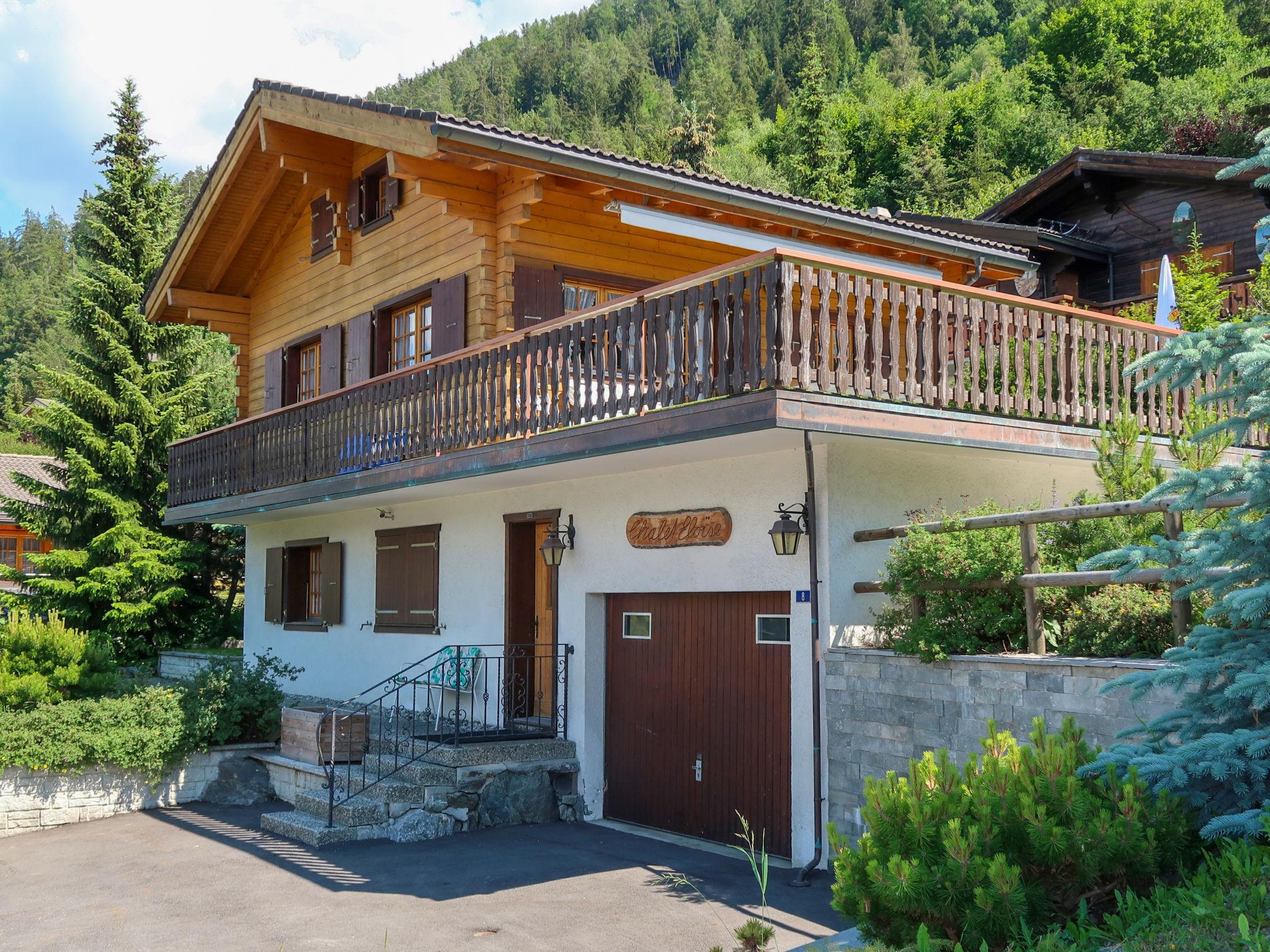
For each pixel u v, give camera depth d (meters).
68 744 12.22
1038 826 5.32
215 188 16.36
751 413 8.14
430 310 14.19
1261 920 4.69
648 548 11.15
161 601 22.50
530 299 12.61
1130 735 6.77
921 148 54.66
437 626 14.28
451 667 13.87
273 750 13.69
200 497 17.33
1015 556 8.23
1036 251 22.23
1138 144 47.91
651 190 11.80
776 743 9.98
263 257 18.20
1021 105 57.12
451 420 11.70
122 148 24.52
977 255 14.47
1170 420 10.70
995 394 9.32
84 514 23.16
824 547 9.32
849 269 8.34
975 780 5.85
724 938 7.45
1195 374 5.98
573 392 10.15
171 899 8.88
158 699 13.14
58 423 22.86
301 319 17.11
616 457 10.14
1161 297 13.21
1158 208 21.64
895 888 5.25
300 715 12.90
